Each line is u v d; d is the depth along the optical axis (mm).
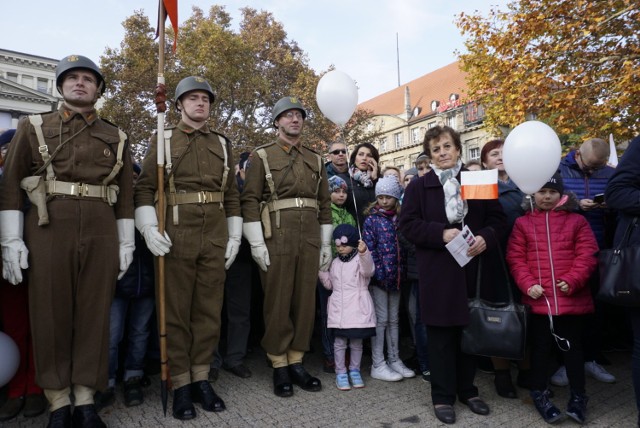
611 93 10961
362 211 4172
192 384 3068
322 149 25484
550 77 11578
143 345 3145
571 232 3020
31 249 2461
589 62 11180
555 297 2914
